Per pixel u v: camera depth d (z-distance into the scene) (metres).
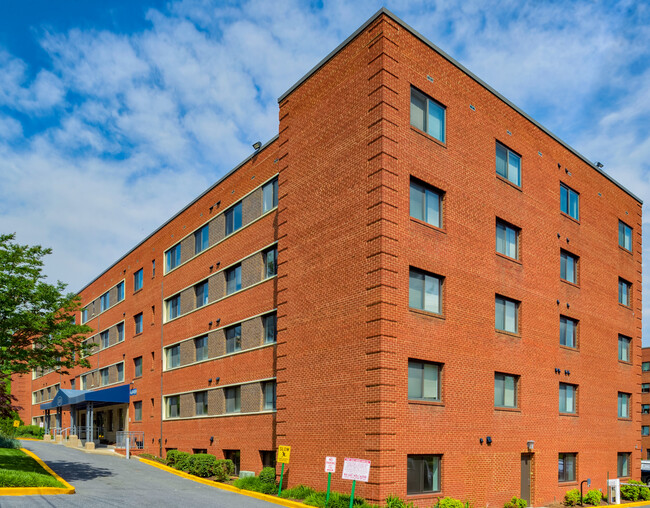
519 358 24.61
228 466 27.14
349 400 19.66
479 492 21.34
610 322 31.98
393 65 21.00
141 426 39.69
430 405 20.08
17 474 20.47
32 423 69.19
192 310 34.75
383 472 18.09
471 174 23.69
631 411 33.06
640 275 35.94
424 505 19.12
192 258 35.50
